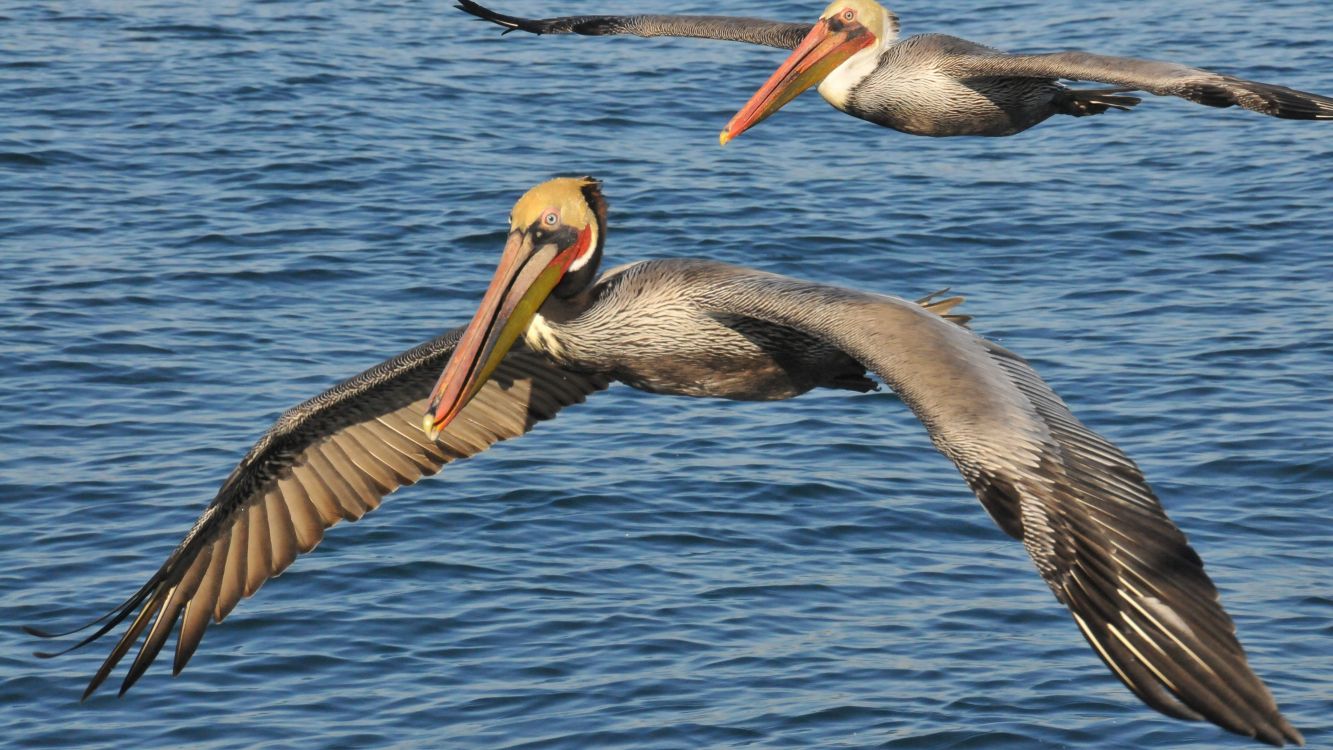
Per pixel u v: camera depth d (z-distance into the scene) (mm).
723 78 31172
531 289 9047
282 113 28516
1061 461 6602
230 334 19688
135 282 21172
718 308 8734
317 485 9758
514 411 10047
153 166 25703
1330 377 18469
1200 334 19797
